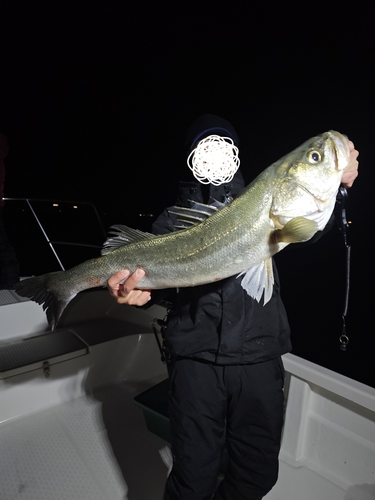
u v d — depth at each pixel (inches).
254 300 68.8
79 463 94.4
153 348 129.7
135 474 91.4
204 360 67.4
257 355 66.4
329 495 83.9
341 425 89.5
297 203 62.6
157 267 71.3
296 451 94.1
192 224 70.9
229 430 71.1
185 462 66.4
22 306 133.5
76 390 119.3
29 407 110.9
